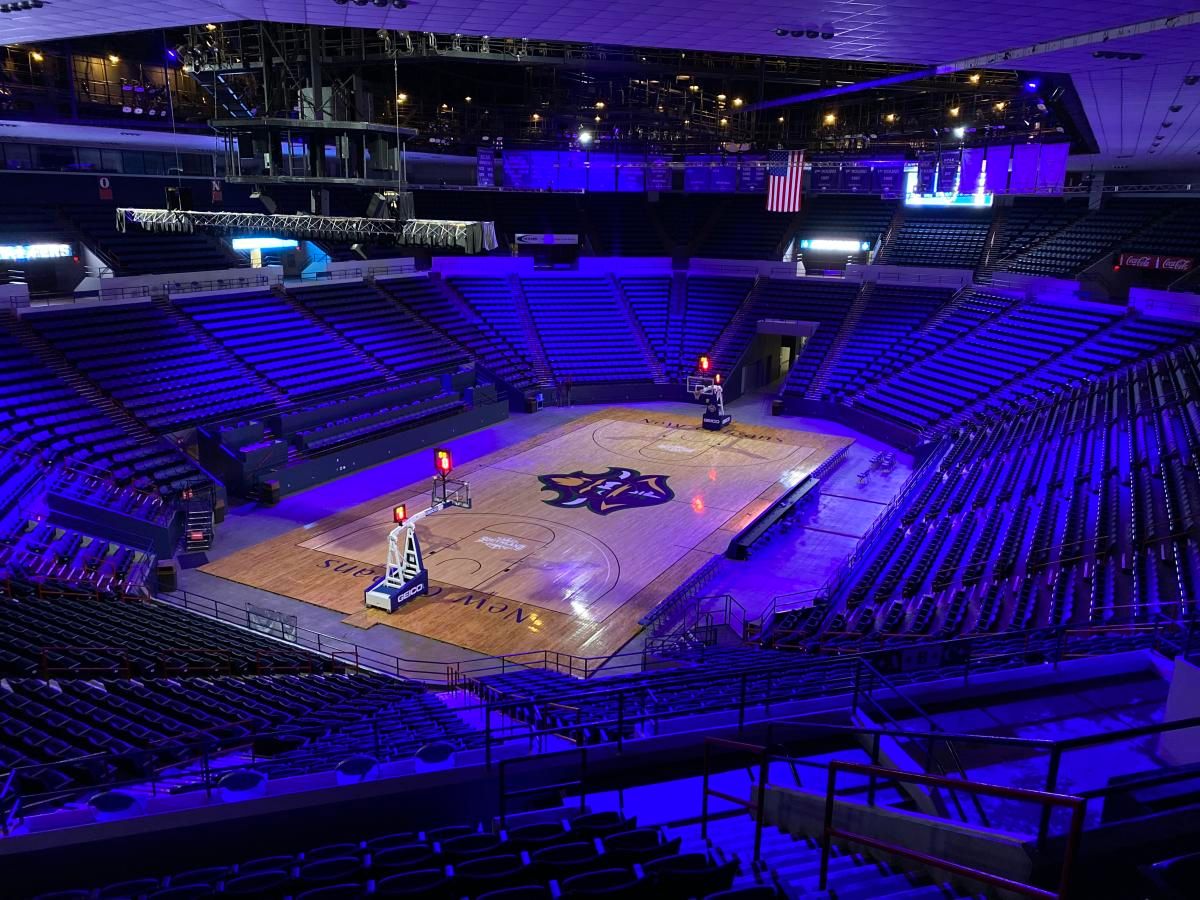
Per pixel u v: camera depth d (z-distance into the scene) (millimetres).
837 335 46969
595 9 13281
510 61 38344
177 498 28672
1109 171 46719
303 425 34844
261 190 21297
